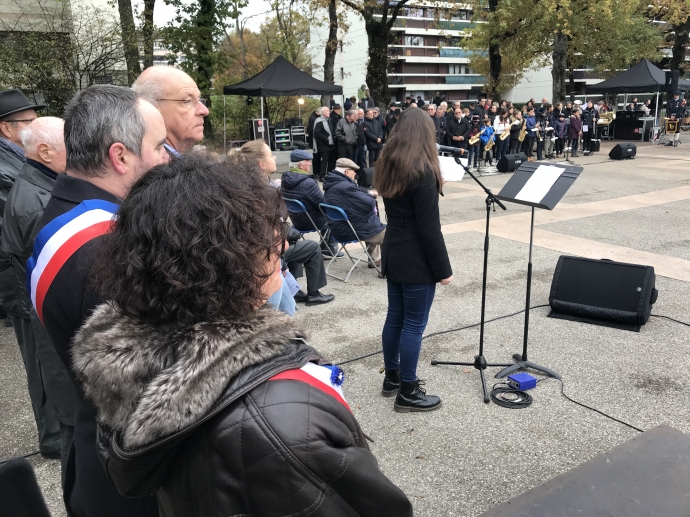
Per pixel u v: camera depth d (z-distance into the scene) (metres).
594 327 4.05
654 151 15.84
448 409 3.03
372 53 18.55
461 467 2.54
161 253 0.74
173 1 13.84
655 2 25.39
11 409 3.15
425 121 2.60
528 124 14.26
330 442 0.75
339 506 0.74
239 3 14.34
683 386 3.20
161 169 0.83
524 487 2.39
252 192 0.81
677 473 1.87
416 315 2.86
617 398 3.09
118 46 10.18
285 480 0.69
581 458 2.57
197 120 2.12
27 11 9.64
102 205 1.19
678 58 28.41
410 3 20.42
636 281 3.97
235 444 0.70
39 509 1.24
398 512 0.80
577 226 7.17
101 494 1.16
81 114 1.21
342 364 3.61
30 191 2.17
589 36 24.42
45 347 1.94
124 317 0.82
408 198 2.67
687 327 4.02
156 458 0.73
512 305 4.53
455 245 6.43
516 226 7.27
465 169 3.03
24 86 9.30
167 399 0.69
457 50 68.44
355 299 4.82
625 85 17.73
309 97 21.31
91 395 0.82
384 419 2.96
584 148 15.70
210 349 0.72
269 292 0.90
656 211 7.90
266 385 0.74
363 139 12.03
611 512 1.71
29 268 1.25
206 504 0.73
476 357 3.31
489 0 20.86
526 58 22.61
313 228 5.50
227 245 0.75
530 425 2.86
